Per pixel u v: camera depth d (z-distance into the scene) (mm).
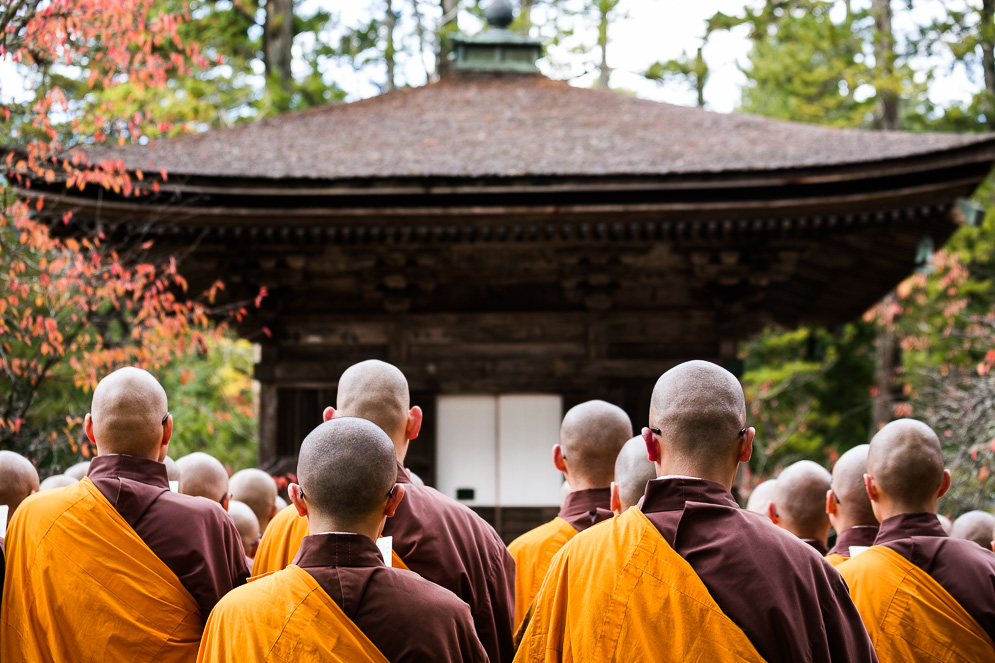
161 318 10367
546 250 11781
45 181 9383
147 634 3229
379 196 10789
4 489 3963
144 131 10727
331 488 2676
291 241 11367
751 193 10711
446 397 12258
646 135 12789
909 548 3275
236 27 22109
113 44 8539
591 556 2621
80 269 8500
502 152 12102
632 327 12125
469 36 16094
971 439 10727
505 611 3605
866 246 12000
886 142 11445
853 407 24359
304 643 2500
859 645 2580
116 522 3303
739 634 2414
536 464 12102
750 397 22641
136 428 3461
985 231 19125
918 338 20484
